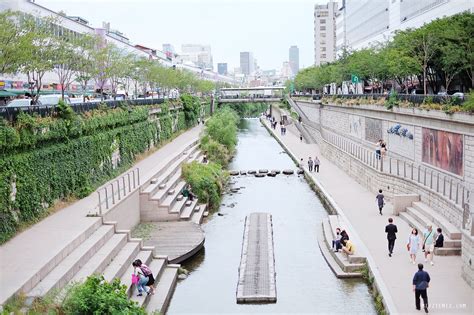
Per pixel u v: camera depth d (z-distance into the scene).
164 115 77.44
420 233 33.53
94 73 60.28
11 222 27.78
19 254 24.39
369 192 49.25
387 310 22.62
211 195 47.78
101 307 19.06
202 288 28.12
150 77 95.44
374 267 27.62
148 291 25.34
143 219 40.19
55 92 66.81
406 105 48.97
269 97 176.25
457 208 31.23
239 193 54.84
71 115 36.22
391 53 62.06
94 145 41.38
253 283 27.81
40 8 65.81
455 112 37.19
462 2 70.69
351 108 76.94
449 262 28.33
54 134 33.66
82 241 27.78
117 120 47.69
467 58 52.72
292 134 120.62
